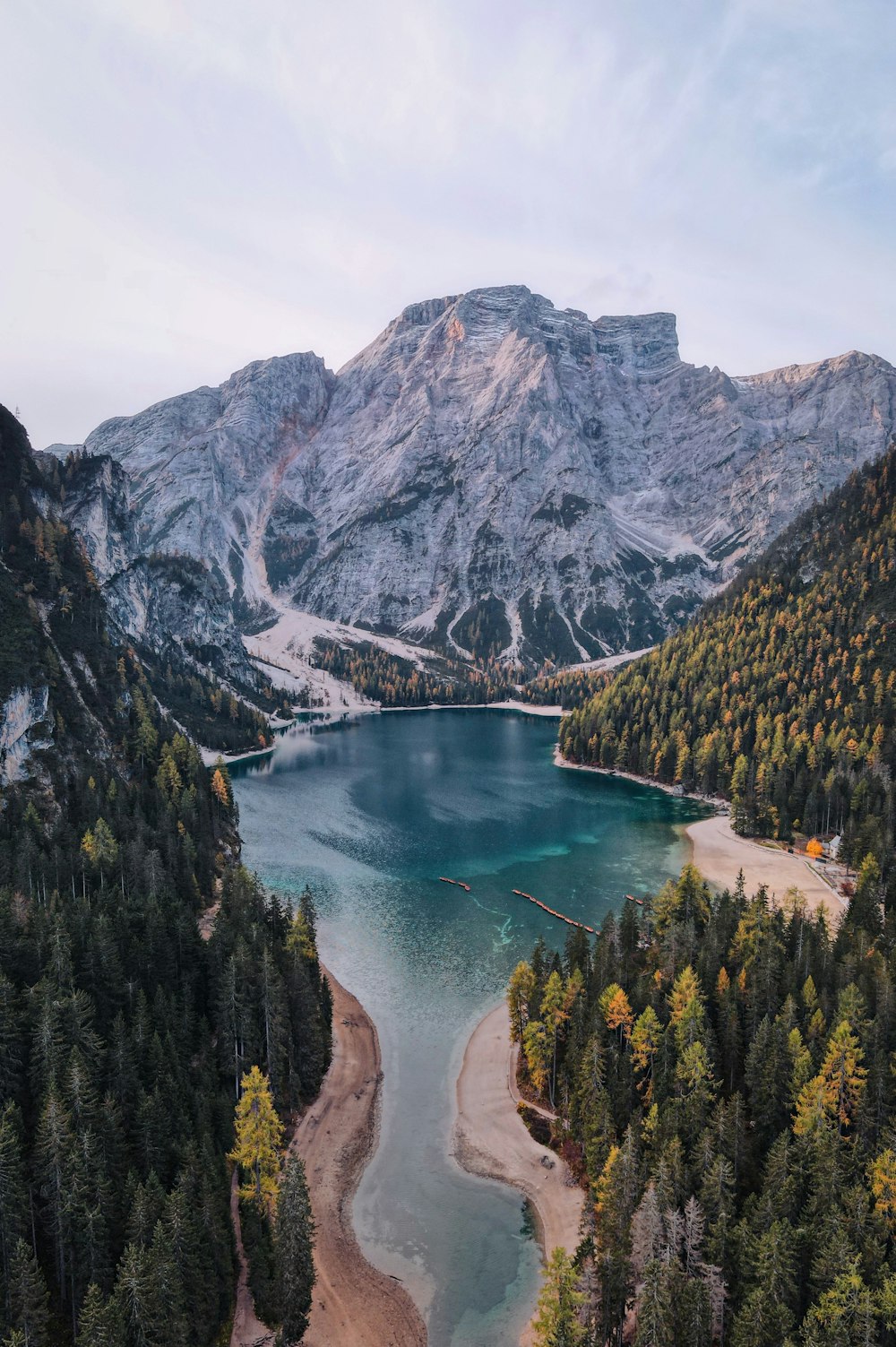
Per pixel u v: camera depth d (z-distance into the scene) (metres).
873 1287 54.09
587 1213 67.62
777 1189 61.97
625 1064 77.50
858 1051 70.44
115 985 80.31
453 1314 59.84
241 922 98.94
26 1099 67.00
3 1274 54.38
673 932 96.81
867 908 112.44
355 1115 82.06
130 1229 57.25
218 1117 72.75
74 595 196.62
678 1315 53.69
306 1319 58.12
